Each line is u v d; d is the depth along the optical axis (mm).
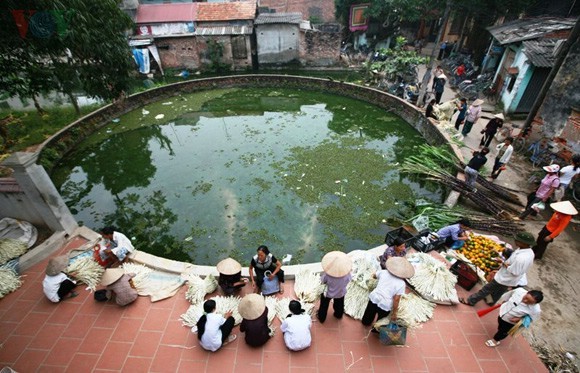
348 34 28984
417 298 6207
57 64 8750
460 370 5164
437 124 14195
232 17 24828
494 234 8242
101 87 9320
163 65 26234
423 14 24203
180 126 17297
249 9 25141
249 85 23047
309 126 16719
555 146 10586
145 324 5914
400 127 16359
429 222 8672
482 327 5809
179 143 15242
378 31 28203
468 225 7023
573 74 9773
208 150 14375
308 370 5160
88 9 8055
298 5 30953
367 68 24188
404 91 18234
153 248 8805
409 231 7812
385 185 11320
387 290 4914
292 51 26188
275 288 6457
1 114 16016
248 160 13227
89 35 7758
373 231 9195
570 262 7445
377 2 24453
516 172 10953
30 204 7594
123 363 5297
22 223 7809
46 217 7648
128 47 9602
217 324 5211
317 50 26000
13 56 8289
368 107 19188
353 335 5680
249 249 8672
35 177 6992
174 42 25234
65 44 7633
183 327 5863
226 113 19047
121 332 5777
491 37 20016
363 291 6254
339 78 24516
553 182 7980
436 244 7387
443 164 12070
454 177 10477
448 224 8539
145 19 24844
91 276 6750
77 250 7434
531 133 11477
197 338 5625
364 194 10773
